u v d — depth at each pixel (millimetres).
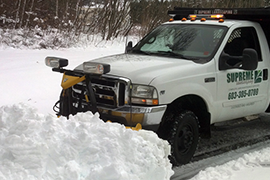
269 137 6277
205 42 5312
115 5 16984
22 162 2883
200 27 5605
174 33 5719
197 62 4969
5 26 14000
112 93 4398
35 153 2924
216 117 5188
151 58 5180
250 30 5750
